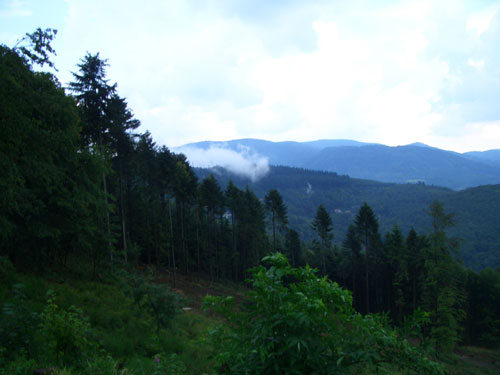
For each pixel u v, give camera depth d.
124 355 7.71
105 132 22.72
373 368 2.96
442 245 25.44
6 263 11.03
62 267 17.28
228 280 56.34
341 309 3.14
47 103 8.57
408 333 3.04
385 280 55.72
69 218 15.73
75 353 5.15
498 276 49.62
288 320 2.78
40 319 5.33
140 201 40.81
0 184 8.30
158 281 31.67
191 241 55.19
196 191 43.16
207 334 3.47
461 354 34.56
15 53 7.25
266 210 56.97
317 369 2.80
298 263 62.84
